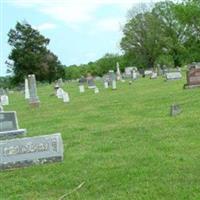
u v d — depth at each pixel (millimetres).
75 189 7820
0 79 102312
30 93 25344
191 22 87812
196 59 90188
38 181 8469
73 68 117188
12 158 9578
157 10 95812
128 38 95875
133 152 10016
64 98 26062
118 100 23328
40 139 9719
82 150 10805
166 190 7246
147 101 20922
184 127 12367
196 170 8188
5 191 8102
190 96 20594
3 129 13656
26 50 100312
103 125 14586
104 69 110375
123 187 7648
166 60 88250
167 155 9422
